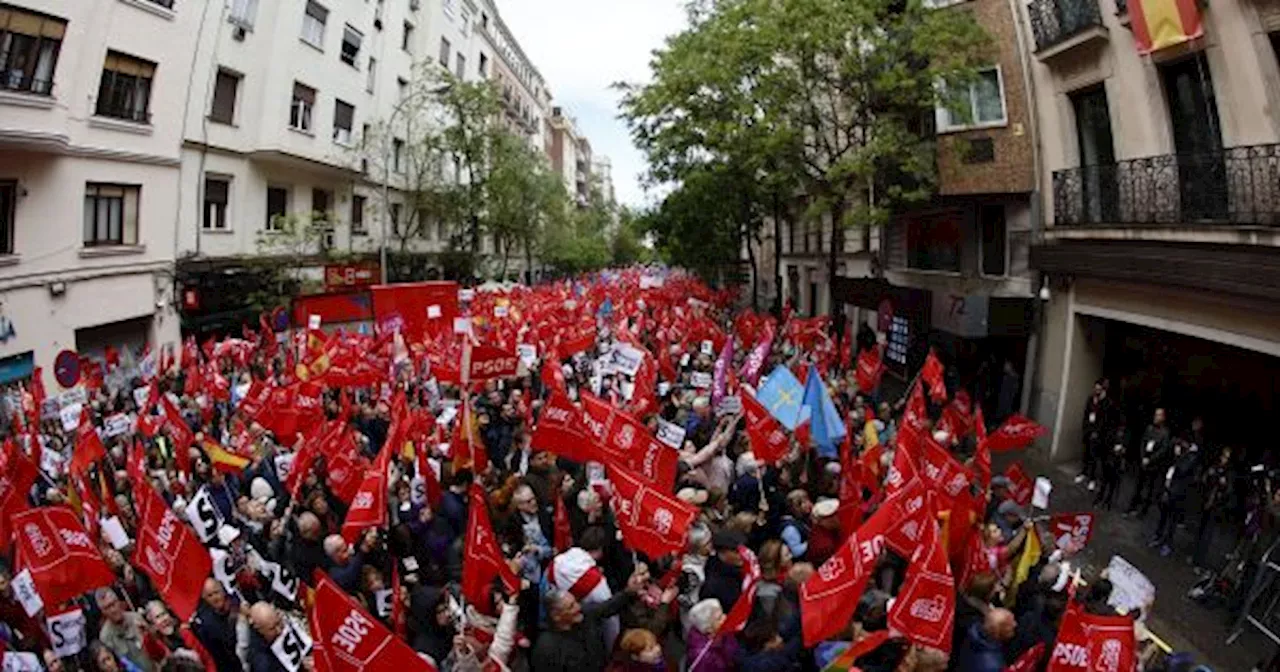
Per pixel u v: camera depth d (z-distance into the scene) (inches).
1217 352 548.7
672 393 556.1
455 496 340.8
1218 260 463.2
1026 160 705.0
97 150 810.2
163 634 262.8
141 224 883.4
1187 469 445.1
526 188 1585.9
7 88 690.2
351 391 639.1
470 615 258.4
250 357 790.5
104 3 806.5
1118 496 552.4
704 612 233.1
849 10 691.4
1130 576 266.1
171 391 664.4
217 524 315.6
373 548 315.3
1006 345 773.3
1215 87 497.4
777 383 394.0
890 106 757.3
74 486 375.9
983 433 403.5
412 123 1493.6
